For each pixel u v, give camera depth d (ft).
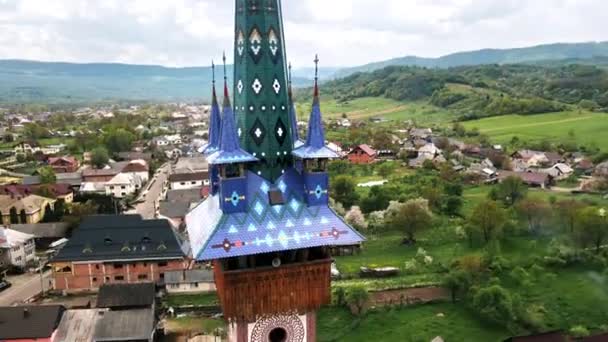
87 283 397.19
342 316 341.21
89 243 406.00
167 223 428.97
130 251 403.34
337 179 609.83
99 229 416.67
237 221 122.11
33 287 407.03
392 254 460.14
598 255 416.26
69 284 395.34
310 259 130.62
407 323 331.98
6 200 569.23
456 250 460.14
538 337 270.46
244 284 123.34
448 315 342.23
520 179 604.49
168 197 609.01
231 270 122.21
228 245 118.01
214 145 143.64
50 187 636.07
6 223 541.34
